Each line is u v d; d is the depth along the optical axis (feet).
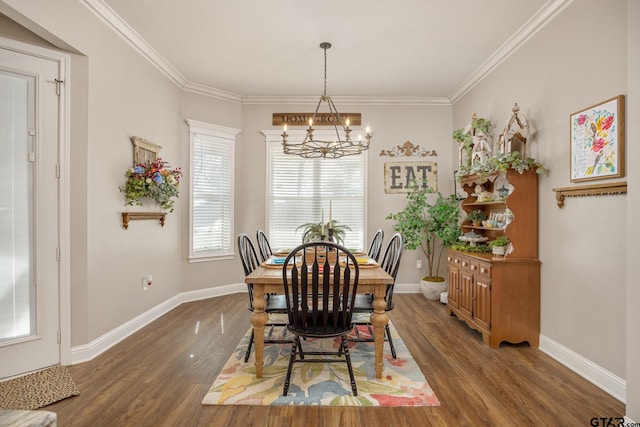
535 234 9.63
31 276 8.05
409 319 12.09
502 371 8.11
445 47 11.44
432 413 6.43
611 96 7.24
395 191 16.22
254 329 7.77
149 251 11.85
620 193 6.97
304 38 10.93
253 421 6.19
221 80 14.32
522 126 10.01
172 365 8.39
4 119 7.74
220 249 15.75
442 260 16.16
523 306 9.47
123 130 10.37
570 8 8.44
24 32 7.94
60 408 6.54
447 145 16.25
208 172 15.29
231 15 9.66
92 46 8.96
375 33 10.61
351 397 6.95
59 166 8.39
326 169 16.52
